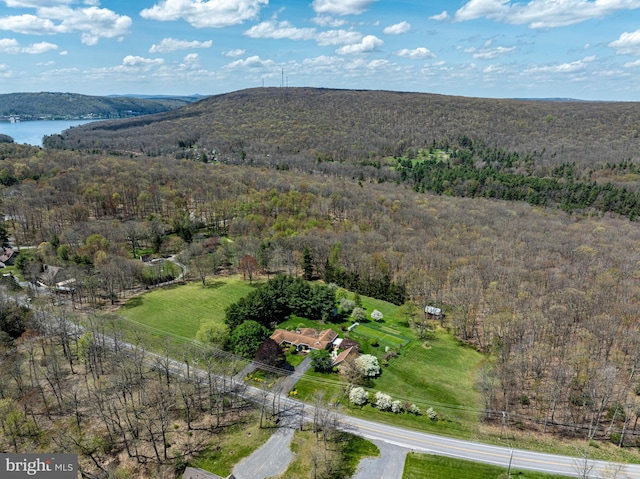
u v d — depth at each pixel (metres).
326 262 146.12
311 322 114.94
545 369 91.38
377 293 133.38
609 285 120.88
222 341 95.31
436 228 179.00
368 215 198.38
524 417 78.31
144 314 115.31
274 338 101.06
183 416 76.62
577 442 72.12
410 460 67.56
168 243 166.38
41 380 84.19
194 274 145.38
